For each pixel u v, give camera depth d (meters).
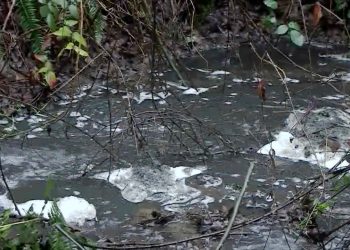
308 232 3.30
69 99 4.84
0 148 4.13
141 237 3.28
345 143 4.19
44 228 2.94
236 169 3.98
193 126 4.49
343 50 6.46
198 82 5.39
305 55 6.25
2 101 4.68
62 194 3.66
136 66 5.23
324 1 6.88
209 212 3.52
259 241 3.26
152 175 3.82
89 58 5.15
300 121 4.19
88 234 3.29
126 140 4.24
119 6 4.54
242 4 5.82
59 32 4.23
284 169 3.98
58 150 4.15
